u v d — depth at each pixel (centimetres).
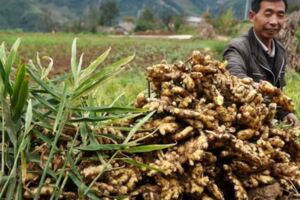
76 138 197
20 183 180
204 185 195
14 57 190
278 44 313
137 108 200
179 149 202
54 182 189
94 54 1861
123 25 4438
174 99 213
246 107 214
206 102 218
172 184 195
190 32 4122
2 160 181
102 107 197
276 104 235
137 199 201
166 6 14225
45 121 195
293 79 834
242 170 209
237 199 202
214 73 214
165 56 1678
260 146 215
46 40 2414
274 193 212
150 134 201
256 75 299
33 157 190
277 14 301
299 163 232
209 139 201
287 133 228
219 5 14262
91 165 195
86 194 184
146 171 196
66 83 195
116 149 193
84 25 4547
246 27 1862
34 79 200
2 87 191
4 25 9494
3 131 186
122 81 793
